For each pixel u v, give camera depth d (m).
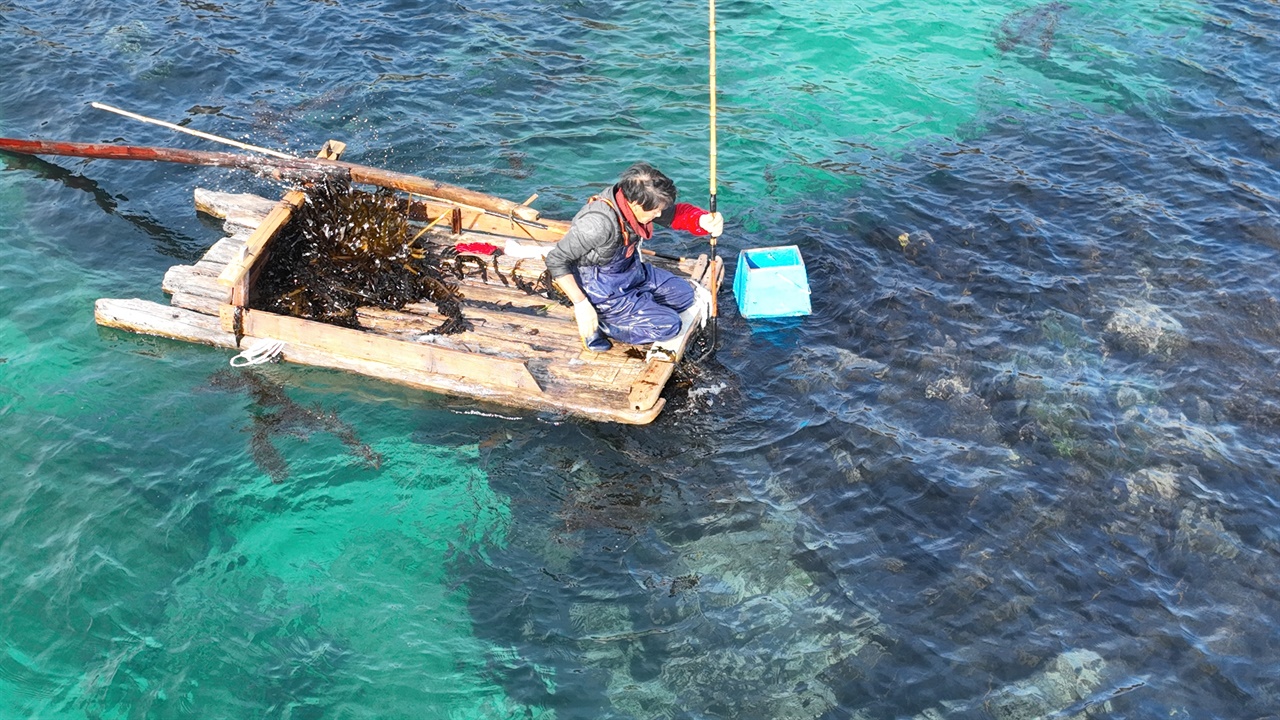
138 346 7.87
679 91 11.36
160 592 5.98
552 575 6.15
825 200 9.70
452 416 7.34
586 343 7.40
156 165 10.11
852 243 9.12
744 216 9.50
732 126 10.80
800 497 6.68
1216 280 8.65
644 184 6.61
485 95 11.20
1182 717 5.33
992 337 8.03
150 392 7.43
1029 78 11.66
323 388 7.54
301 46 12.05
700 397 7.48
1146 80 11.57
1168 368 7.71
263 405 7.36
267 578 6.09
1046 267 8.83
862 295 8.48
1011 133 10.74
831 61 11.95
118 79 11.34
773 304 8.16
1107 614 5.88
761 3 13.05
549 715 5.38
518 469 6.91
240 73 11.50
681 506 6.63
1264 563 6.18
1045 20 12.77
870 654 5.66
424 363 7.39
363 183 8.73
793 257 8.31
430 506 6.61
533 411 7.36
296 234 8.24
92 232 9.14
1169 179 10.01
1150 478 6.75
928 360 7.79
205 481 6.73
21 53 11.76
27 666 5.55
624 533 6.43
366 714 5.36
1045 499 6.60
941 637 5.75
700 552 6.30
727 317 8.27
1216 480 6.74
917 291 8.53
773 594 6.01
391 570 6.16
